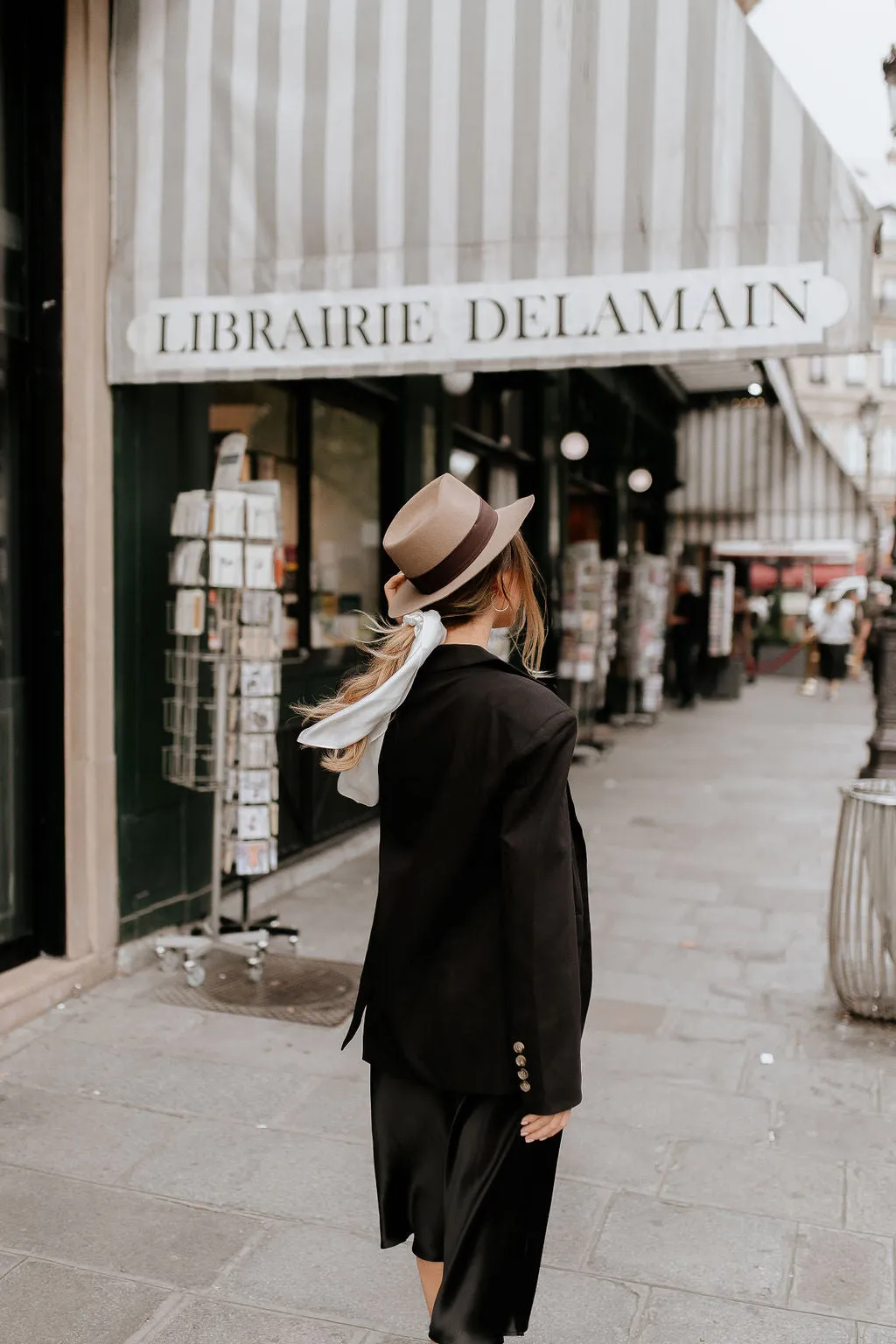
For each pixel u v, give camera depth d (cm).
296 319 421
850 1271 267
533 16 391
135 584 470
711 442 1673
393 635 193
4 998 407
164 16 429
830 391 3781
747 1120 346
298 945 506
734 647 2136
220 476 458
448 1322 177
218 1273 264
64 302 432
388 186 407
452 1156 185
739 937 533
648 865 673
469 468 929
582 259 390
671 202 380
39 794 446
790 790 929
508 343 399
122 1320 246
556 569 1087
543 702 177
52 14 423
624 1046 402
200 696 508
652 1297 256
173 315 434
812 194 369
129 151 436
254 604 457
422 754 183
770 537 1666
